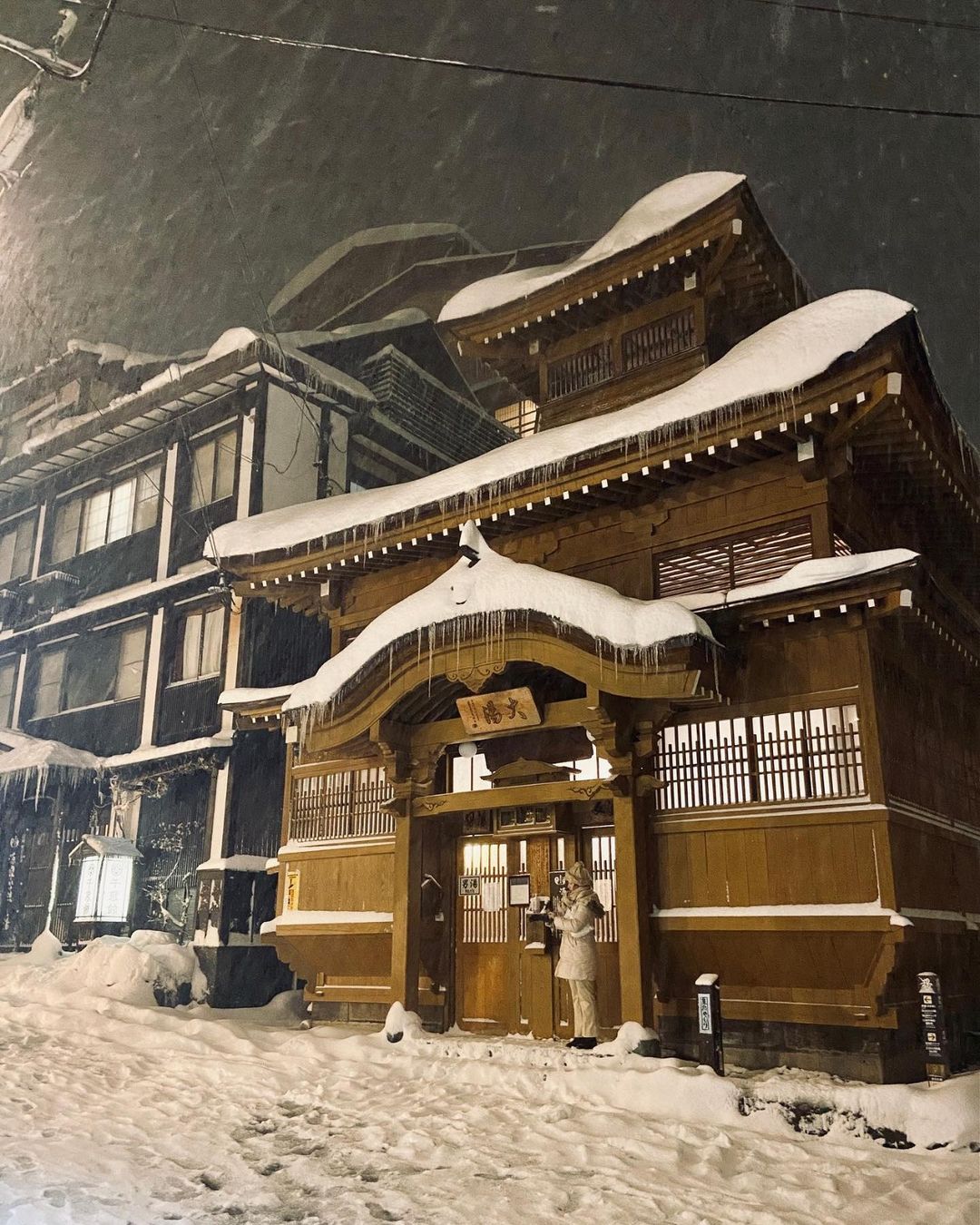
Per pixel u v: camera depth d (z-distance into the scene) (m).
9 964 20.42
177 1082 10.52
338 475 23.23
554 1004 12.26
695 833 11.23
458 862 13.77
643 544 12.95
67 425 26.39
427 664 12.27
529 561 13.98
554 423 16.39
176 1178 7.11
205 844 19.52
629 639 10.65
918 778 11.88
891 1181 7.18
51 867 22.62
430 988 13.30
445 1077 10.35
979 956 13.05
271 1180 7.13
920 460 12.10
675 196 15.17
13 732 23.88
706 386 11.62
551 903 12.27
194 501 22.94
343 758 14.91
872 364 10.32
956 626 12.77
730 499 12.31
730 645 11.51
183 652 22.25
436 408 26.55
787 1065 10.41
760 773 11.05
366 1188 6.92
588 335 16.41
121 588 24.17
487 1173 7.23
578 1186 6.93
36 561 27.05
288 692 14.98
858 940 9.88
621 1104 9.12
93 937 20.14
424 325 27.08
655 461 11.91
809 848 10.44
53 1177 6.95
